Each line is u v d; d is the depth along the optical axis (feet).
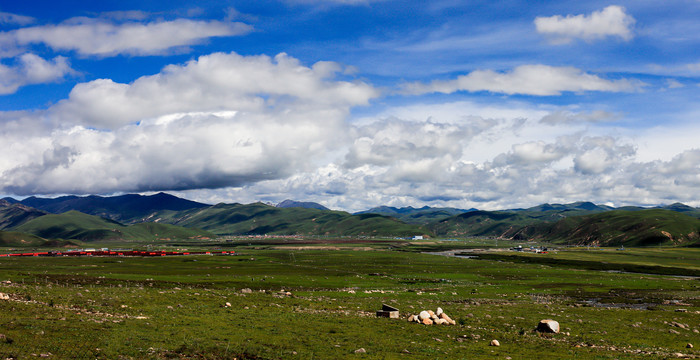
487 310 252.01
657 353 148.46
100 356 105.19
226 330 147.64
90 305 172.96
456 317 212.43
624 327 208.54
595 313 257.55
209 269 601.62
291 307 216.33
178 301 207.41
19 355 97.55
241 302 219.82
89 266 637.71
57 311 150.61
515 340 160.35
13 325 122.52
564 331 187.73
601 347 155.22
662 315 257.75
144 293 226.99
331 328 162.81
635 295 382.42
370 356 125.59
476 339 158.61
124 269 576.20
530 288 426.51
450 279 504.84
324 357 122.01
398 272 594.65
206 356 114.52
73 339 116.37
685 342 178.09
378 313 201.98
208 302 211.82
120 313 161.99
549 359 131.85
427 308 249.34
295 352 125.08
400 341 147.54
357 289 384.47
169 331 138.41
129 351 111.55
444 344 146.20
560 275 577.02
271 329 154.40
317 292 344.08
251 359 116.06
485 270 637.71
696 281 528.63
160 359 108.37
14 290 196.65
